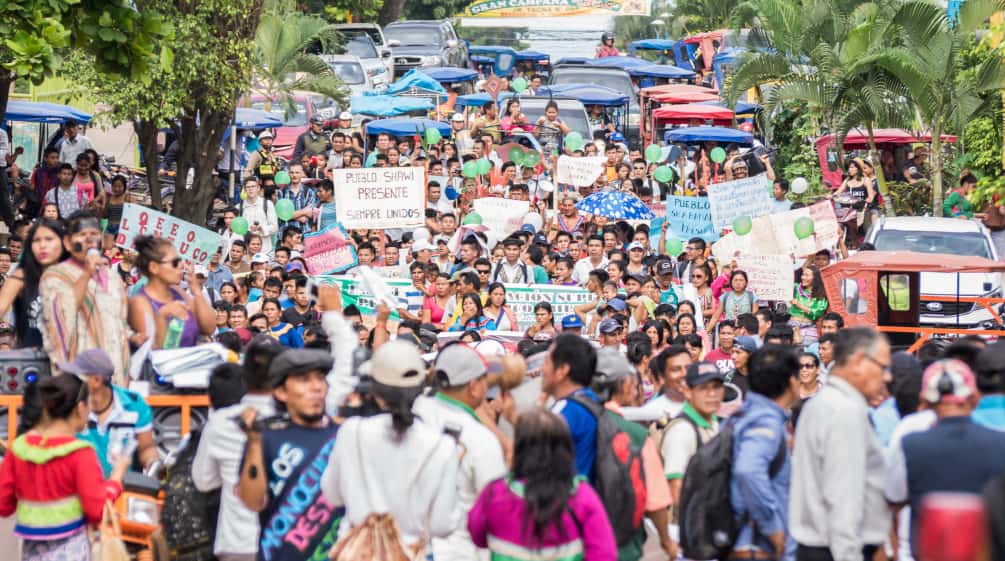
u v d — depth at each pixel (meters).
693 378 15.36
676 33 112.75
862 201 50.34
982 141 49.22
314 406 13.05
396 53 78.88
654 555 18.11
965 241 41.34
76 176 43.94
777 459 13.85
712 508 13.77
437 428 13.55
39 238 18.17
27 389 14.73
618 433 13.91
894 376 15.48
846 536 13.17
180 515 14.58
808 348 25.28
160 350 18.44
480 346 19.42
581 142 49.94
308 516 12.97
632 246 34.03
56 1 27.58
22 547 14.70
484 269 31.41
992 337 31.53
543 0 122.06
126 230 29.58
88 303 18.14
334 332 14.78
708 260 35.22
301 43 57.47
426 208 41.19
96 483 14.62
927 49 48.44
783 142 61.22
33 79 27.30
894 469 13.18
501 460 13.86
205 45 43.44
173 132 50.94
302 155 52.03
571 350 14.03
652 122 67.38
